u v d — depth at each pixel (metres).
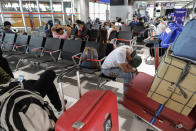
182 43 0.88
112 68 2.07
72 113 0.98
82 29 4.60
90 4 14.09
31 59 3.18
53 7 8.62
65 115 0.97
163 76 0.98
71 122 0.90
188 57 0.88
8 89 1.00
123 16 11.22
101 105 1.03
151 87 1.07
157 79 1.02
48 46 3.53
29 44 3.85
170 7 16.89
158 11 18.91
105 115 1.02
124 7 11.02
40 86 1.49
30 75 3.25
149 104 1.29
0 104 0.90
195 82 0.88
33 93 1.04
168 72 0.96
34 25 7.66
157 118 1.26
